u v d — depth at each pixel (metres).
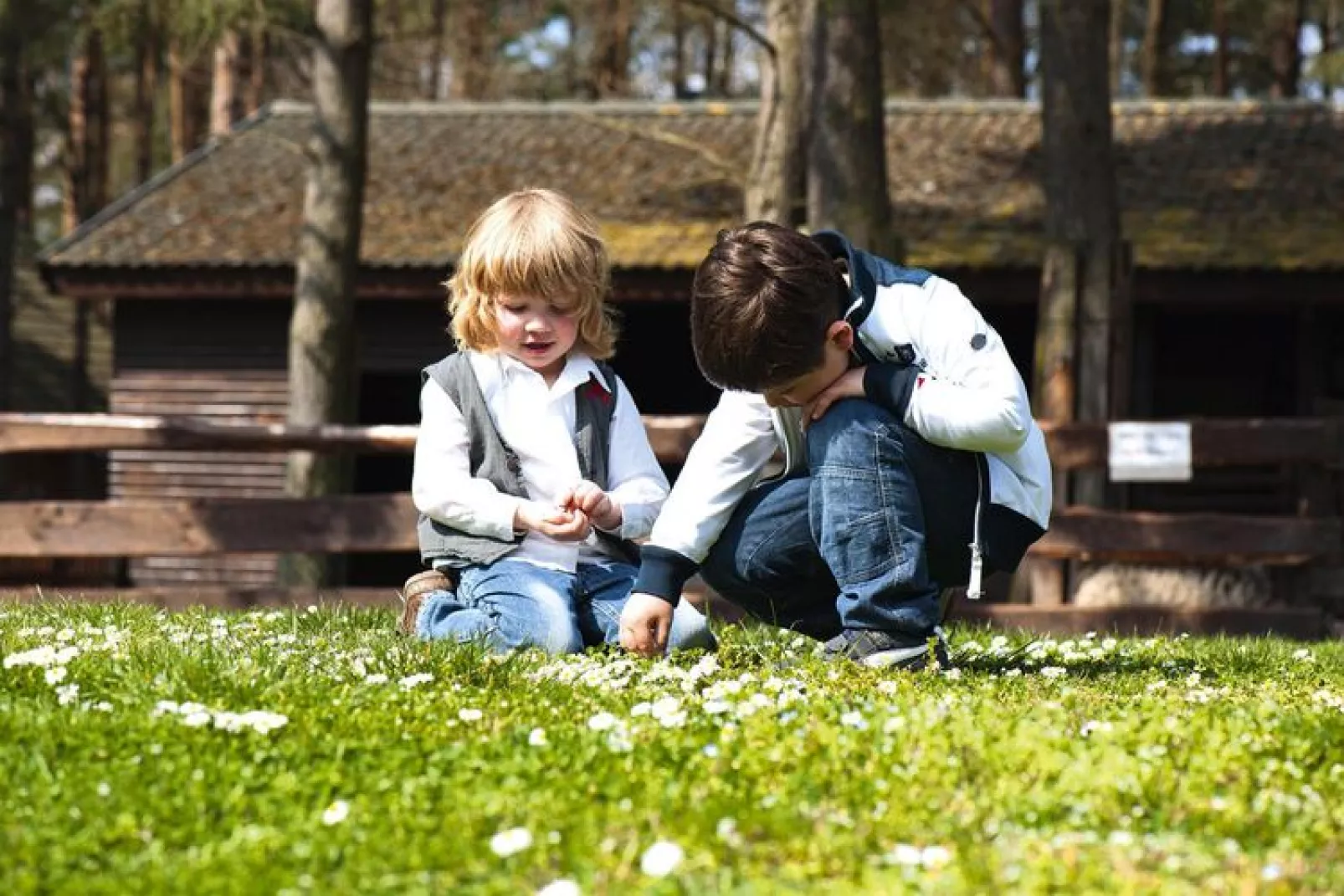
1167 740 3.12
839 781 2.86
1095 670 4.69
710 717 3.34
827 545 4.15
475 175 16.45
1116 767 2.90
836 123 10.73
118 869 2.46
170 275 14.96
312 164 11.93
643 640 4.29
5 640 4.53
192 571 15.73
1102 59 11.16
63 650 4.01
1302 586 9.85
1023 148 16.38
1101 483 10.55
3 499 19.66
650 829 2.59
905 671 3.98
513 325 4.80
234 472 15.68
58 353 24.16
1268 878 2.35
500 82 30.00
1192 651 5.50
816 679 3.89
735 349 3.96
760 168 11.70
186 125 27.61
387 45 26.55
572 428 4.91
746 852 2.47
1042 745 3.01
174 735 3.14
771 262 3.95
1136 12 27.88
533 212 4.80
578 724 3.44
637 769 2.93
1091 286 11.01
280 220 15.72
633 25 28.58
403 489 17.98
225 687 3.61
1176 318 16.33
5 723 3.23
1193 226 14.47
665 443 9.47
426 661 4.12
